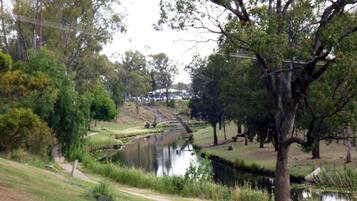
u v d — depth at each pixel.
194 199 22.14
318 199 23.78
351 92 13.11
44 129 28.14
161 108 126.88
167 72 135.12
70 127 34.06
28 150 27.86
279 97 15.23
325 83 14.14
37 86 31.02
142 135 84.56
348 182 27.02
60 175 22.08
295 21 13.66
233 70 44.91
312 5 13.64
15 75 30.34
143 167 41.41
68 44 46.50
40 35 44.56
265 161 38.34
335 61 12.61
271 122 38.44
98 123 92.94
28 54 36.16
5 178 13.74
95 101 65.81
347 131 15.38
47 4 44.53
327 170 29.91
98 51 50.06
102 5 48.06
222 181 32.84
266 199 21.98
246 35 13.55
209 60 56.31
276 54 13.09
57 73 34.59
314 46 13.66
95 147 56.97
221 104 55.38
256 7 14.02
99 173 28.53
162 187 23.94
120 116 106.75
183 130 93.38
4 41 46.59
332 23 12.80
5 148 26.34
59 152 35.41
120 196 17.61
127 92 117.31
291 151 40.94
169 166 42.00
